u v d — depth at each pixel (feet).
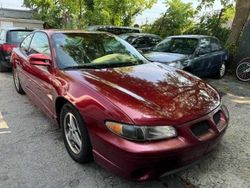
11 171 10.18
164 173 8.25
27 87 15.80
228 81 26.09
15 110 16.47
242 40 28.25
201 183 9.50
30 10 111.96
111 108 8.52
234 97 20.21
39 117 15.34
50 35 13.32
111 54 13.05
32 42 16.03
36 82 13.64
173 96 9.37
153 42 35.06
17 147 11.94
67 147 11.09
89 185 9.35
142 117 8.11
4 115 15.67
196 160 8.75
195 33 43.70
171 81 10.68
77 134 10.17
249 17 28.48
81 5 76.54
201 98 9.67
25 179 9.71
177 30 49.24
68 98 10.03
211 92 10.59
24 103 17.75
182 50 24.11
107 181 9.55
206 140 8.60
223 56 26.76
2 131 13.57
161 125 8.10
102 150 8.65
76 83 10.25
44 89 12.56
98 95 9.12
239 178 9.78
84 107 9.20
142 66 12.31
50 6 88.43
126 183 9.45
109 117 8.41
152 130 8.02
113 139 8.20
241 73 26.27
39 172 10.10
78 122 9.64
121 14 74.74
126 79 10.44
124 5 72.95
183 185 9.39
